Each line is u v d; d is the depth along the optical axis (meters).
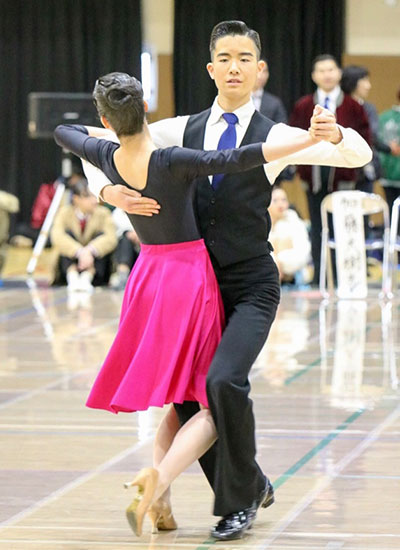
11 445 9.62
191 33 31.20
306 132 6.39
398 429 10.13
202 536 7.08
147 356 6.66
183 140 7.07
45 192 29.06
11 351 14.55
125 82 6.59
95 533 7.16
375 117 21.19
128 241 21.16
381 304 18.92
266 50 31.00
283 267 20.59
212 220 6.88
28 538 7.07
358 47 31.62
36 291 21.11
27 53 31.89
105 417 10.76
